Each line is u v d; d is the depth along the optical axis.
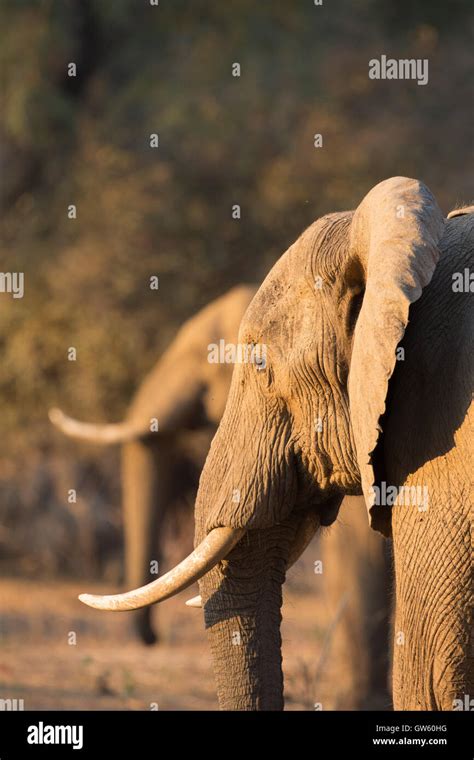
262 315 5.78
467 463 5.05
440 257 5.36
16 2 21.58
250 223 22.39
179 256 22.14
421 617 5.23
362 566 9.74
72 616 15.46
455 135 23.08
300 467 5.82
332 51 23.47
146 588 5.94
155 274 22.05
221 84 22.62
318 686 10.10
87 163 22.53
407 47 23.53
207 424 14.45
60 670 11.51
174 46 23.00
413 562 5.21
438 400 5.15
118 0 21.91
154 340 21.83
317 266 5.60
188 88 22.45
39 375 21.56
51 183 22.95
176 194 22.31
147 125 22.72
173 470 14.64
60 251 22.36
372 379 4.95
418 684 5.30
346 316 5.51
